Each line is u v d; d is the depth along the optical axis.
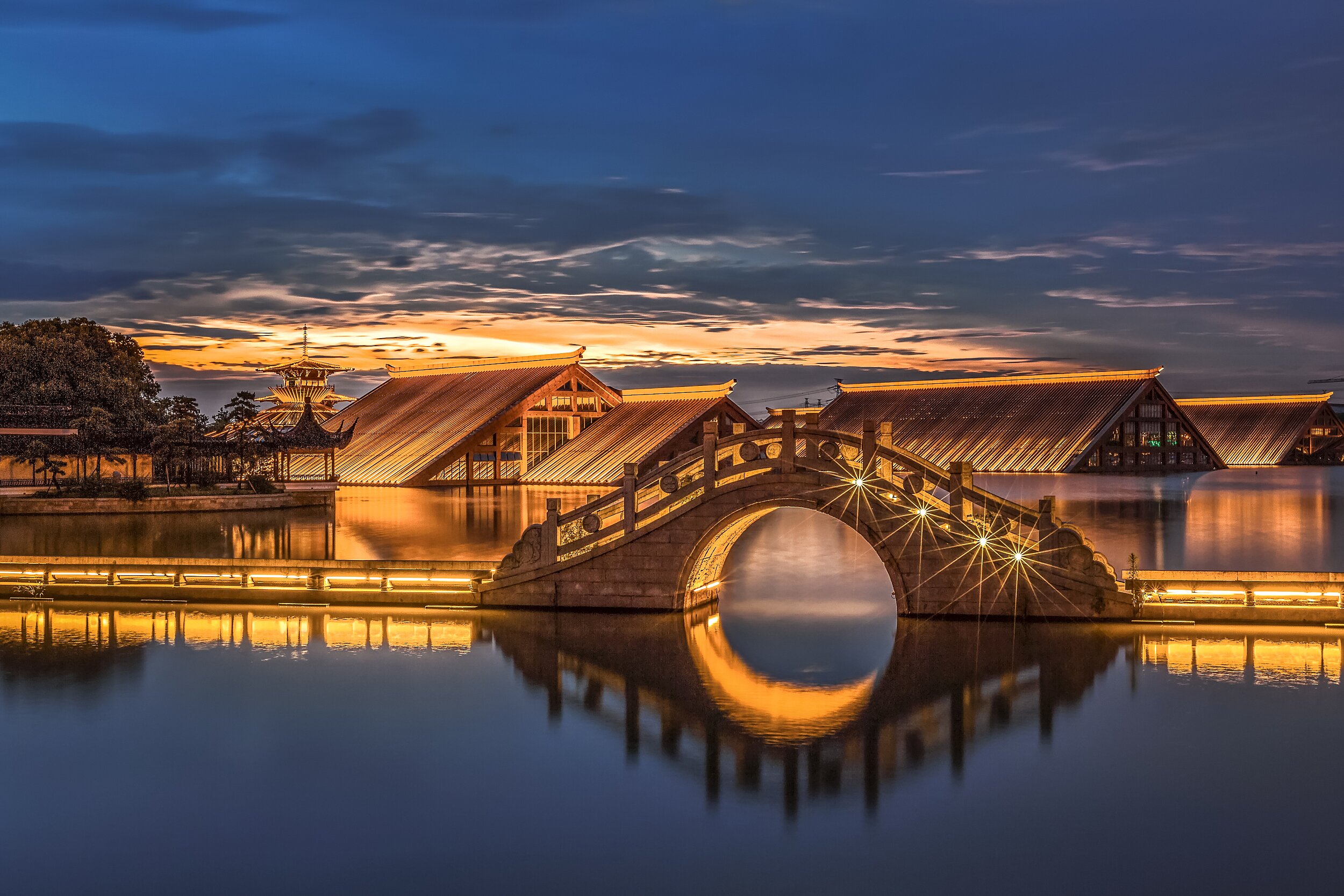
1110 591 37.81
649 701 30.59
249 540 75.94
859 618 42.84
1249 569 58.03
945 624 37.97
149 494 101.81
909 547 38.50
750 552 70.00
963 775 25.09
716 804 23.88
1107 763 25.55
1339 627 37.00
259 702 30.56
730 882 20.59
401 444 169.75
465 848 22.03
